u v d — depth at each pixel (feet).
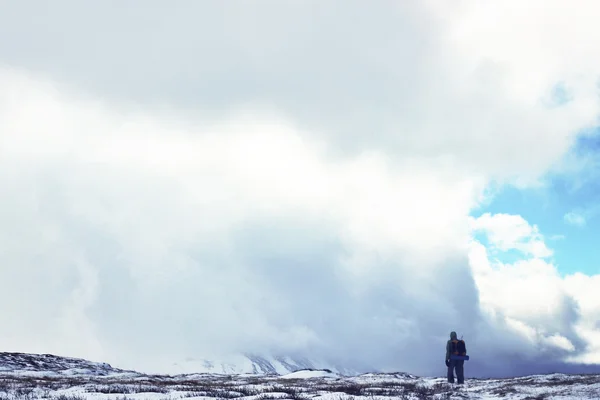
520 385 98.94
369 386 117.91
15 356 216.13
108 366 236.63
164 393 90.74
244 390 101.91
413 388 105.81
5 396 78.64
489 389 99.50
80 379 151.53
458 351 114.52
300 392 95.50
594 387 83.61
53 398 75.82
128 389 99.19
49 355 232.94
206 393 90.84
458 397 87.56
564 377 106.52
